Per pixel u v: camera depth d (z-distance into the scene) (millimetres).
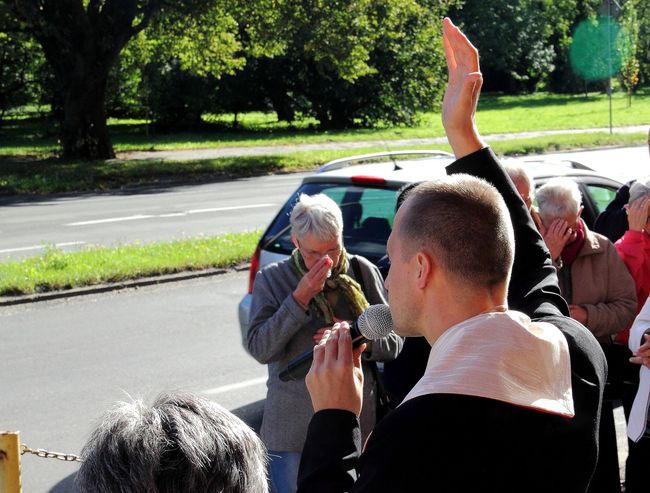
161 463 1485
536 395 1642
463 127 2312
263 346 3598
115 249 12062
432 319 1787
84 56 27672
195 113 47500
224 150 33250
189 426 1540
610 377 4281
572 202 4199
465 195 1770
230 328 8508
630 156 26547
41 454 3143
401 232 1808
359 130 44781
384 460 1571
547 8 76062
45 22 26281
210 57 31000
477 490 1562
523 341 1668
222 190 21391
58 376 7023
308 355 2617
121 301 9641
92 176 23375
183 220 16156
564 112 53844
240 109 48750
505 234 1763
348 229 5844
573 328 1998
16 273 10305
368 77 45156
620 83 71688
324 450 1827
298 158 27875
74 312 9164
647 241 4539
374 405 3543
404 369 3377
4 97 46938
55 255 11305
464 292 1742
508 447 1588
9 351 7734
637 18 70562
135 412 1582
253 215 16719
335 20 27031
